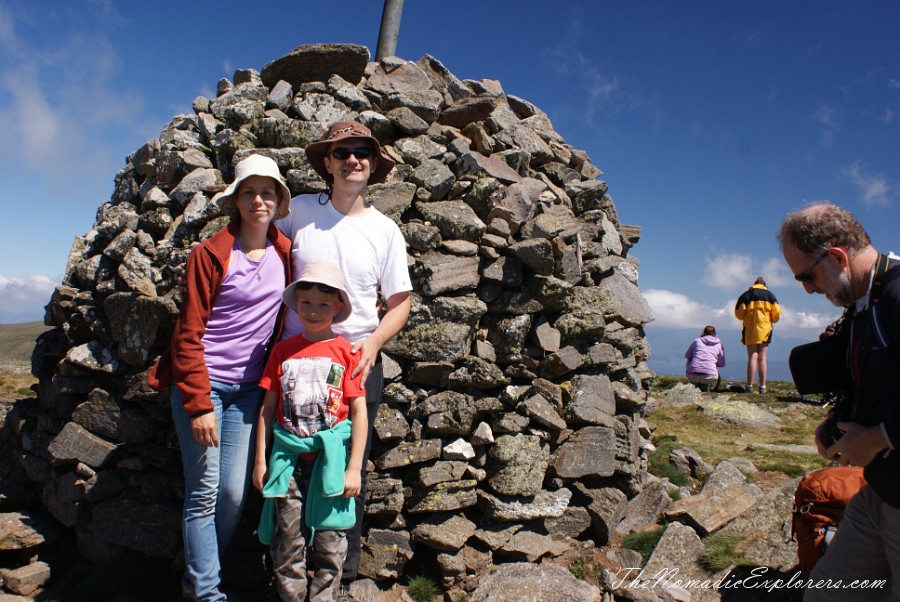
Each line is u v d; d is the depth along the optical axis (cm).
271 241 361
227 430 346
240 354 347
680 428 873
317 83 553
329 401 326
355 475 326
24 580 423
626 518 534
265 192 340
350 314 354
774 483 626
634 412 566
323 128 511
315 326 332
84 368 455
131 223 491
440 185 512
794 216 293
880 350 265
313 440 324
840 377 313
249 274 345
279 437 327
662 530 507
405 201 495
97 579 425
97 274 480
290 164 493
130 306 434
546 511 486
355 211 371
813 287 295
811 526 404
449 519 465
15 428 521
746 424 878
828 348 316
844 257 277
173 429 434
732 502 530
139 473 438
